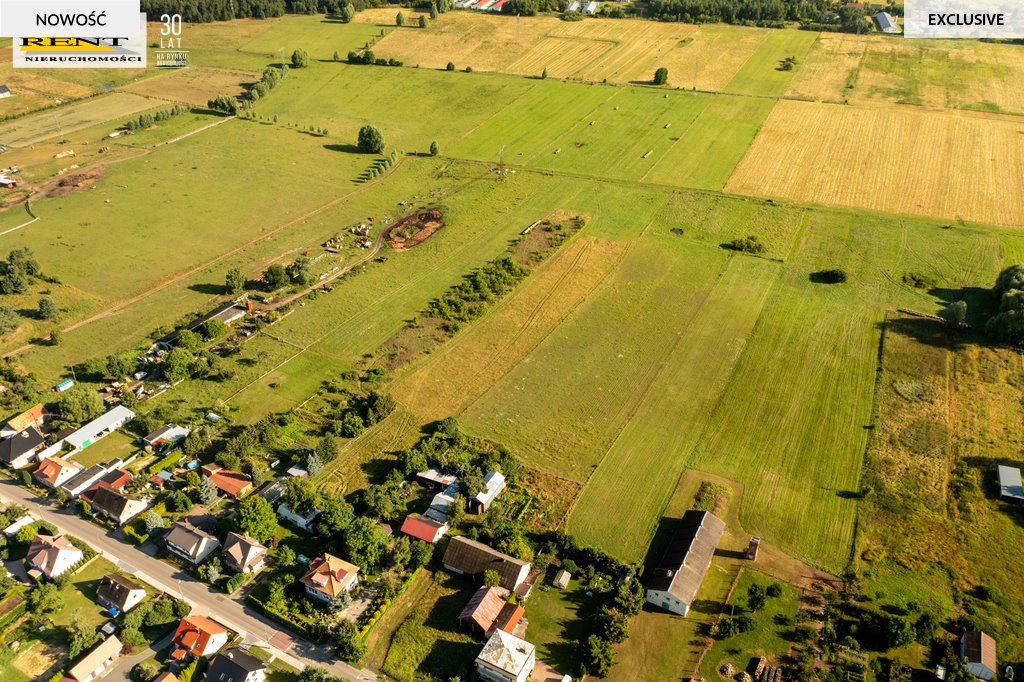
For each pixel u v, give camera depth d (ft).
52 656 280.31
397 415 401.90
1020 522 329.52
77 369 434.71
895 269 522.06
